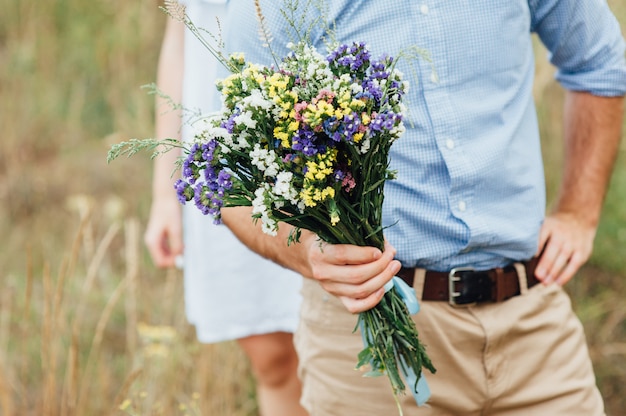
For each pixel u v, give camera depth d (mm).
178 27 2906
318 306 2078
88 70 6195
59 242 4848
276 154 1629
